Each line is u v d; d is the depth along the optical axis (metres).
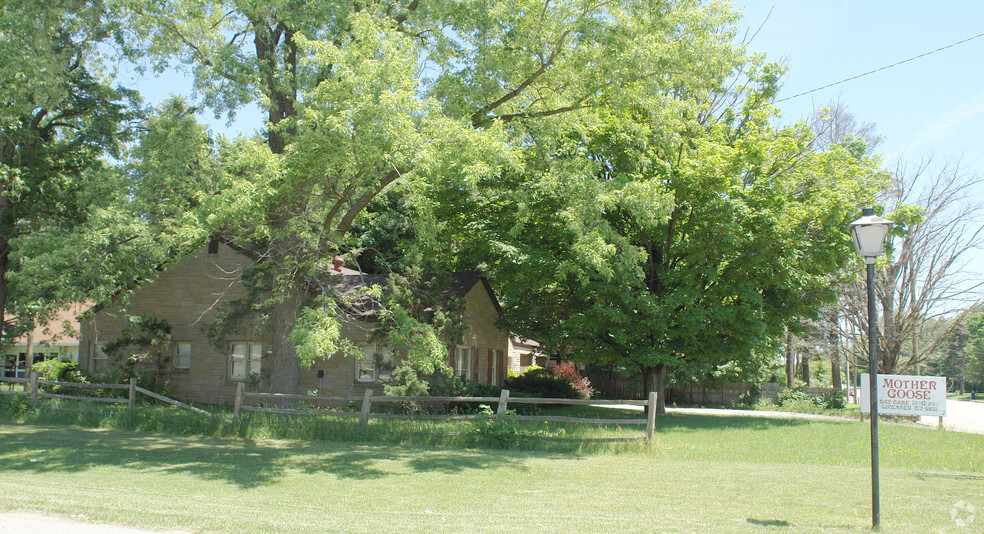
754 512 8.40
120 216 16.39
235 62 16.84
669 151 21.69
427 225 16.69
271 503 8.57
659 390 26.42
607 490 9.75
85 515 7.41
